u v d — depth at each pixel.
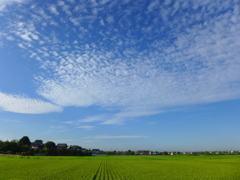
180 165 71.81
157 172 46.19
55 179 31.22
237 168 59.34
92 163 76.38
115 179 32.62
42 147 197.88
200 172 47.31
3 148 144.12
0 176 34.25
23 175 35.84
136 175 39.28
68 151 178.62
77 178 32.44
